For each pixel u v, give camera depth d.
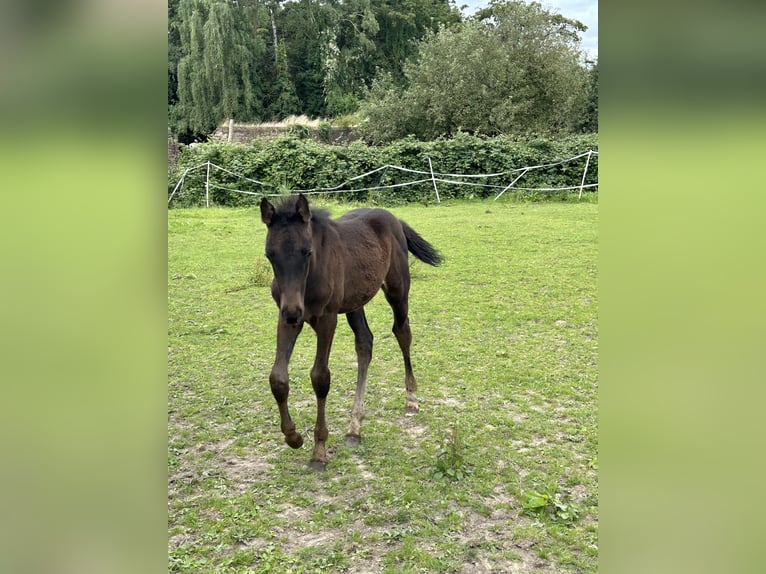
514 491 3.41
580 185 17.52
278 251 3.29
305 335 6.55
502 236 11.70
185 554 2.92
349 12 42.22
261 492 3.49
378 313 7.17
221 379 5.24
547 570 2.76
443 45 25.34
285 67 38.75
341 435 4.19
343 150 17.81
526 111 25.06
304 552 2.92
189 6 33.38
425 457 3.84
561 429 4.19
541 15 25.81
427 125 25.39
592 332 6.34
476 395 4.82
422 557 2.85
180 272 9.20
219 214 15.38
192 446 4.07
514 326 6.60
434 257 5.13
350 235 4.15
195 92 33.69
